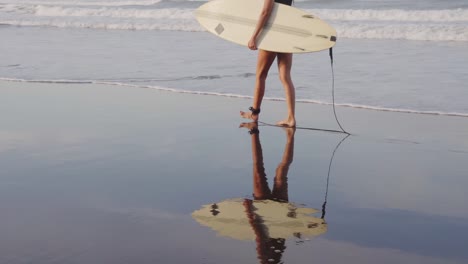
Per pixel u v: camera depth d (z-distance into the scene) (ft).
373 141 14.83
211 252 8.01
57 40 38.24
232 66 26.63
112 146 14.16
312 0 61.62
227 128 16.25
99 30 46.91
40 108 18.74
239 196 10.57
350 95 20.62
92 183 11.25
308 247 8.24
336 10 53.47
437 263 7.77
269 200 10.37
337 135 15.51
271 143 14.67
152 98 20.49
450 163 12.81
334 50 32.32
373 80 23.20
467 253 8.07
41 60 28.91
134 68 26.53
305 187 11.15
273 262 7.73
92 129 15.96
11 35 41.83
